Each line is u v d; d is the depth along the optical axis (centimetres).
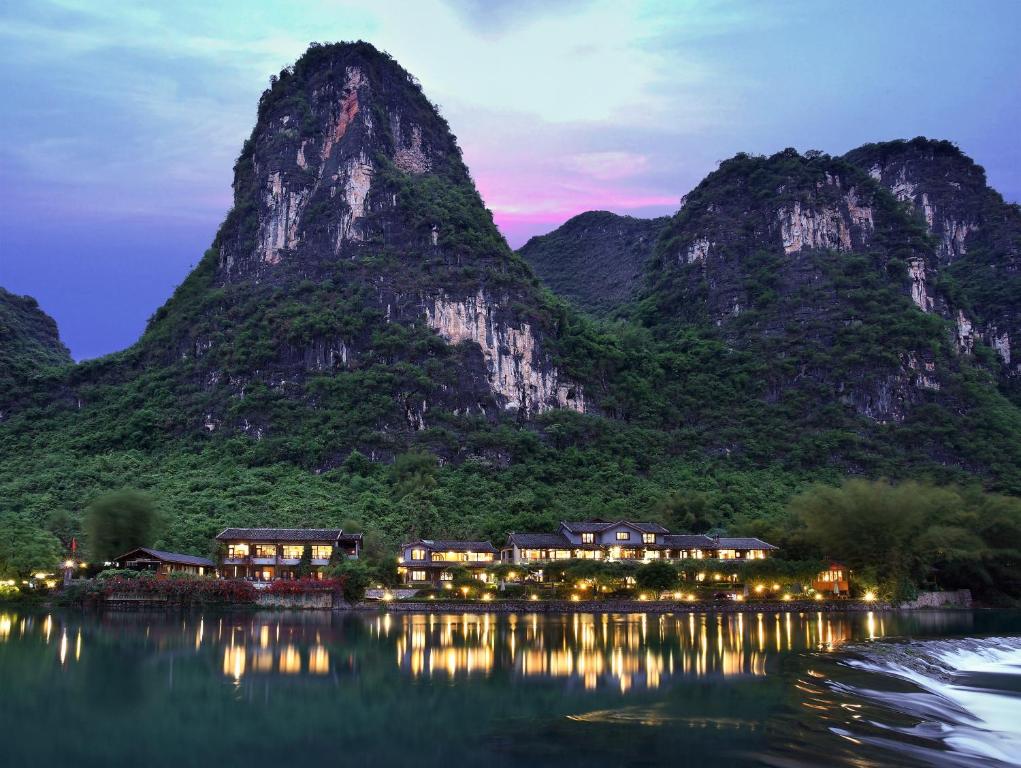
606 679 5600
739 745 3975
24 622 8506
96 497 15375
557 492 18175
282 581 10850
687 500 16812
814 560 13112
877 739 4144
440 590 11988
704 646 7306
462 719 4469
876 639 8056
